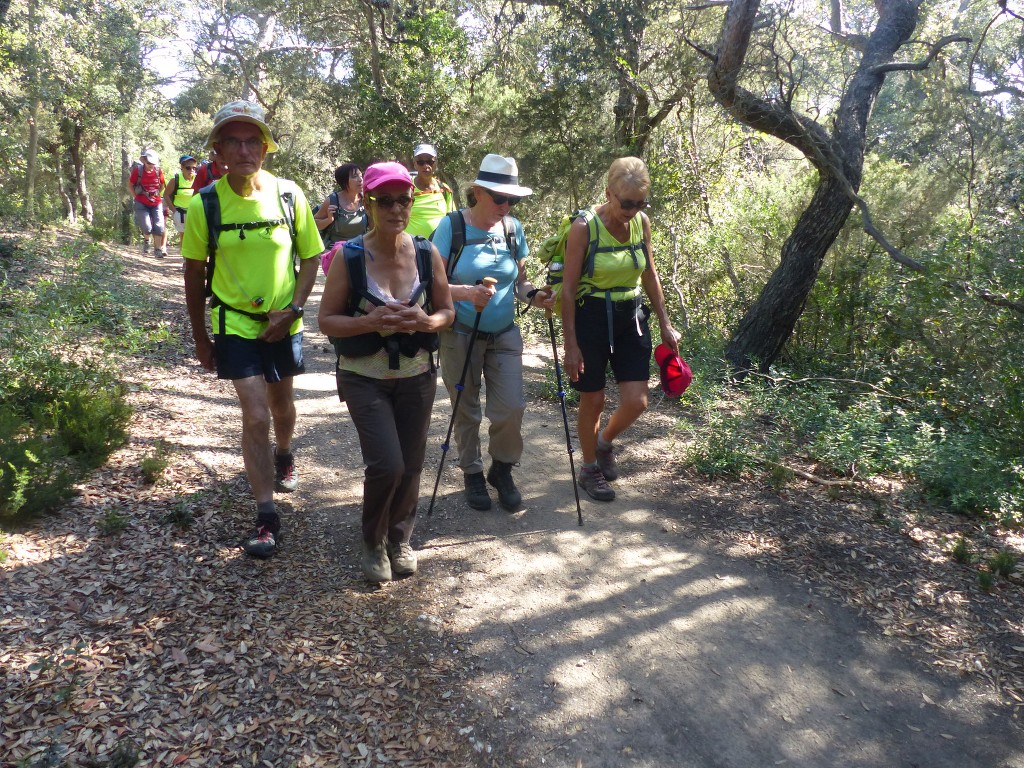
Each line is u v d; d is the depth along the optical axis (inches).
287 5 624.7
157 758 95.8
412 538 159.0
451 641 126.0
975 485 184.5
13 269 296.2
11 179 565.6
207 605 126.0
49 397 185.0
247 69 805.2
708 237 358.9
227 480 171.5
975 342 262.4
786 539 165.6
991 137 317.7
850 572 153.4
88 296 257.1
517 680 118.5
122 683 107.0
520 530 164.9
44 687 104.3
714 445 201.9
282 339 149.4
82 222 633.6
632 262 169.8
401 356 131.7
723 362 295.9
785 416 232.8
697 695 118.0
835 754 108.7
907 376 286.5
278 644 119.0
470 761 102.7
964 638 134.0
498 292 161.6
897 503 185.9
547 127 438.0
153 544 141.0
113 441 175.0
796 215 353.7
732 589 145.7
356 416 132.3
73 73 616.7
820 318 331.9
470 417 168.7
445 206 237.8
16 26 544.4
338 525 160.1
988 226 274.8
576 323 172.9
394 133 512.4
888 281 305.4
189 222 139.5
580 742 107.7
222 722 103.0
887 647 131.2
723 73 289.0
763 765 106.2
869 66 308.5
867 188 332.5
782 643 130.8
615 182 162.4
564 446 217.0
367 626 127.0
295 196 147.3
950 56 360.8
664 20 385.7
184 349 274.4
